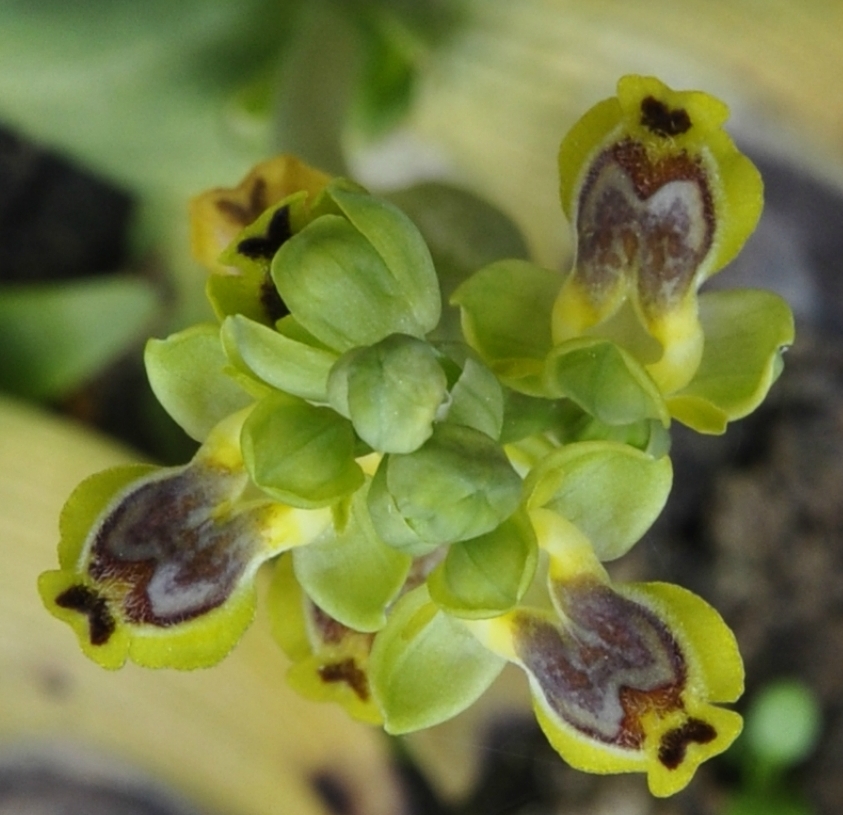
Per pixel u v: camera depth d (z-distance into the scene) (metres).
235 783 0.21
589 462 0.15
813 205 0.21
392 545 0.15
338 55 0.19
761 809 0.21
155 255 0.21
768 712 0.21
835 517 0.22
